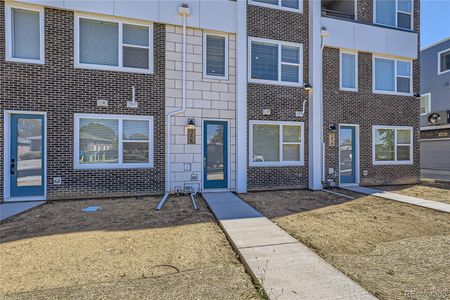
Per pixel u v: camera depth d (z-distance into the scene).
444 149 14.55
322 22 9.77
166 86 8.23
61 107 7.39
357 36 10.23
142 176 8.00
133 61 8.04
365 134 10.38
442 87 15.95
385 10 10.88
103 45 7.79
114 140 7.86
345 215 6.06
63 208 6.47
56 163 7.34
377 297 2.82
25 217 5.70
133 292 2.92
